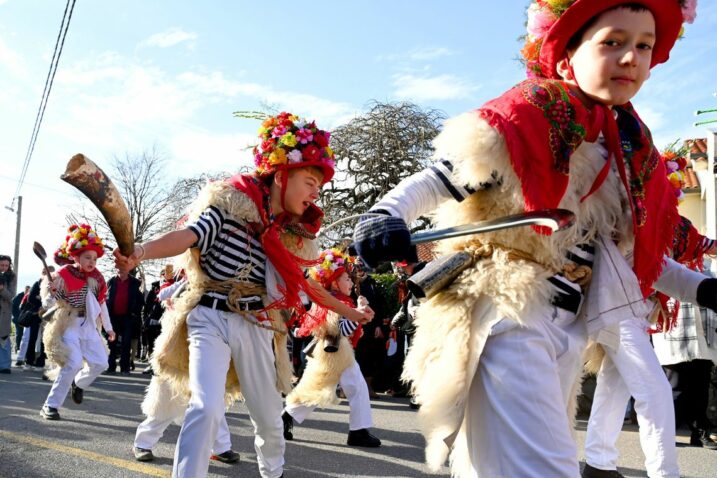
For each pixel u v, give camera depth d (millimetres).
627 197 2021
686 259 3020
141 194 29297
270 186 3467
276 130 3393
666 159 5238
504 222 1790
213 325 3238
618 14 1941
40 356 13438
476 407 1894
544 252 1908
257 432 3461
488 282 1896
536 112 1865
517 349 1837
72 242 6699
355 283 6762
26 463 4422
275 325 3439
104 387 9469
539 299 1894
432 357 1974
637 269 2064
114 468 4383
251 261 3316
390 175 22016
